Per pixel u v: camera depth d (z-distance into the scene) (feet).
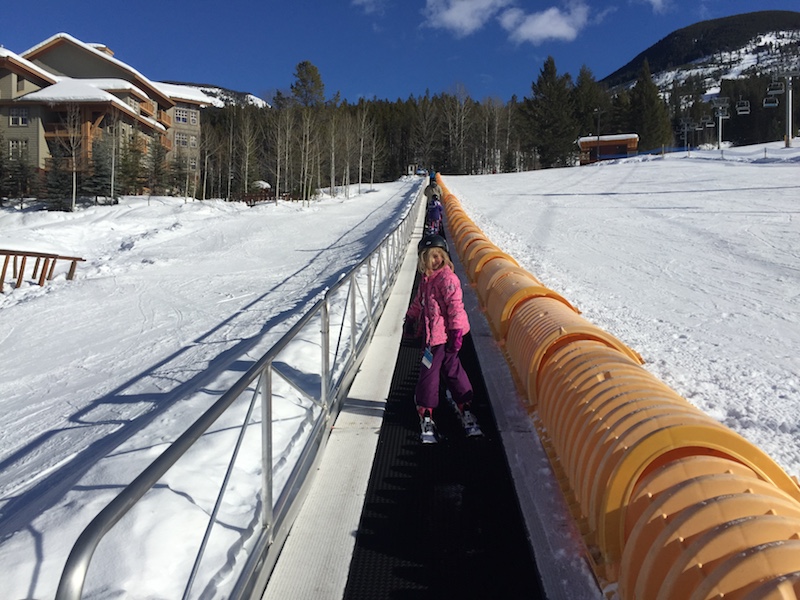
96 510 10.05
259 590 8.57
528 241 54.24
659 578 6.18
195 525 9.25
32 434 17.79
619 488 7.84
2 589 8.02
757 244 48.57
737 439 7.65
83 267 55.62
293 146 198.70
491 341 21.13
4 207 156.46
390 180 312.29
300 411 13.92
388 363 19.27
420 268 13.94
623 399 9.14
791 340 22.86
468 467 12.42
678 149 295.89
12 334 31.96
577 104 339.77
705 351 21.21
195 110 223.10
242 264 53.01
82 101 159.74
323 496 11.36
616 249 49.03
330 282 40.14
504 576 9.09
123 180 167.43
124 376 23.22
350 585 8.92
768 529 5.75
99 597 7.64
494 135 315.17
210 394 16.38
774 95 175.32
